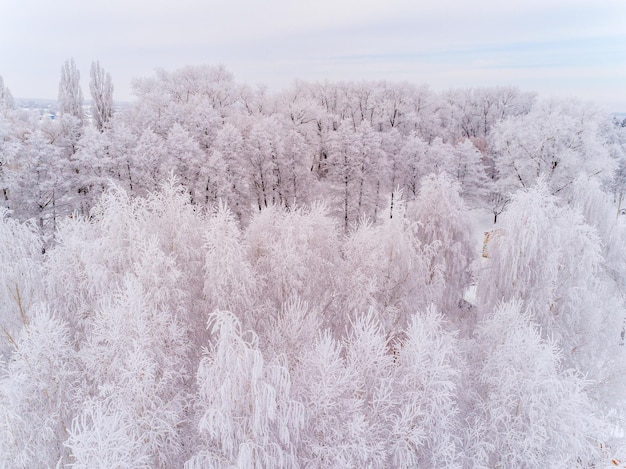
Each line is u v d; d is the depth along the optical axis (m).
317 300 14.67
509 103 66.62
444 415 9.05
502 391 10.11
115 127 33.53
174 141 31.02
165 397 9.55
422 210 18.00
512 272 14.71
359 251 14.79
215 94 47.31
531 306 14.40
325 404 8.64
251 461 7.54
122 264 11.78
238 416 7.91
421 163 39.22
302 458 8.71
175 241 12.74
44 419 8.95
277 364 8.66
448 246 17.48
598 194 16.58
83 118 40.41
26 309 11.78
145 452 8.14
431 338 9.73
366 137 36.19
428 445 9.20
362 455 8.34
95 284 11.30
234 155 32.28
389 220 15.66
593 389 14.02
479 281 16.64
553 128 28.00
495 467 9.93
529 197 14.69
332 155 36.03
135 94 45.62
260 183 35.06
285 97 54.28
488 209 41.41
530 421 9.73
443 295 17.67
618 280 16.27
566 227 14.64
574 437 9.28
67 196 27.58
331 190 38.34
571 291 14.26
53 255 12.16
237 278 11.95
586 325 14.41
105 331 9.70
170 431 8.69
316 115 46.75
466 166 41.47
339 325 14.49
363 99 60.28
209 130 37.59
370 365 9.59
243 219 32.16
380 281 14.92
